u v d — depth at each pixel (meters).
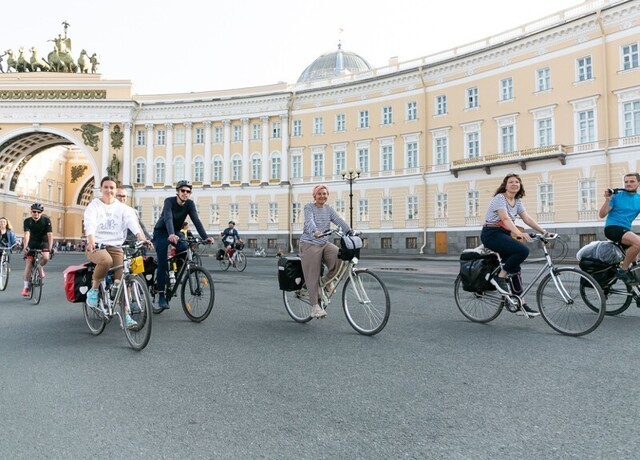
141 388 3.87
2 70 52.44
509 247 6.21
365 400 3.54
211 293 6.74
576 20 30.00
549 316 5.98
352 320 6.11
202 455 2.69
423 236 38.12
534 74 32.44
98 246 5.79
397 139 40.12
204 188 47.94
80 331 6.36
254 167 47.12
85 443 2.86
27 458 2.67
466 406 3.39
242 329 6.35
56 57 52.09
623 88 28.09
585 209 29.42
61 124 49.16
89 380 4.09
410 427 3.04
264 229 46.25
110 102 48.31
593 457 2.60
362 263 25.00
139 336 5.15
